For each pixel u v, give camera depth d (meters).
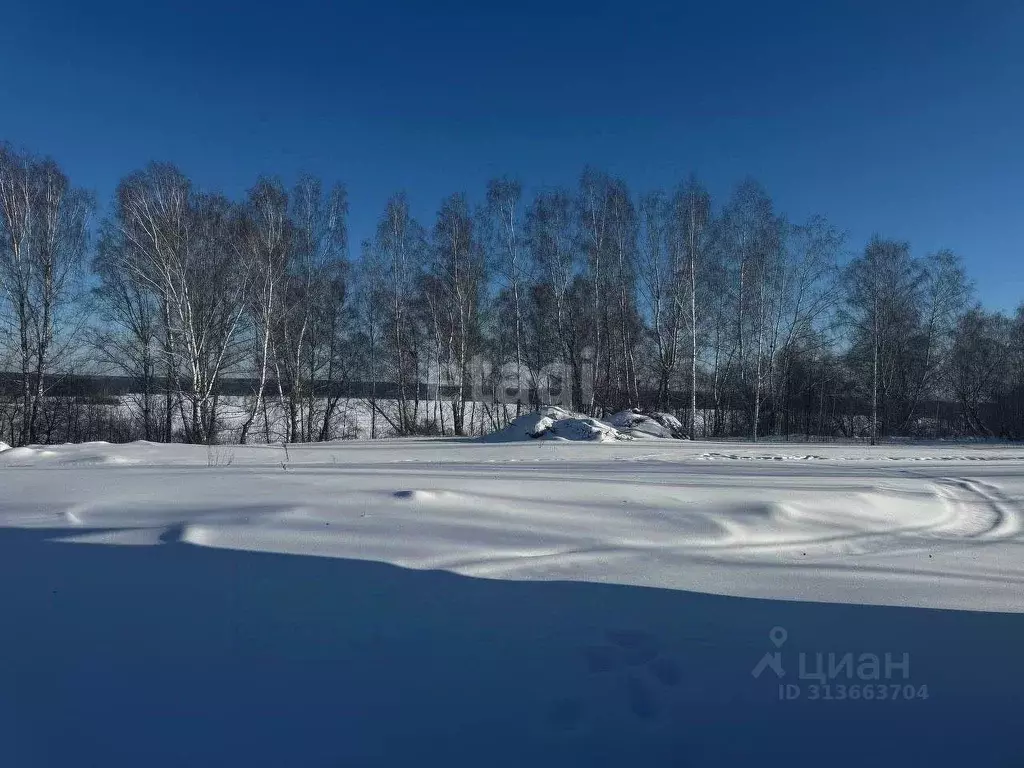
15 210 21.47
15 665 2.95
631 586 4.39
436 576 4.41
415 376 29.00
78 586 4.00
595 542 5.44
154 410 25.16
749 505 6.82
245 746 2.37
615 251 27.47
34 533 5.19
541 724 2.57
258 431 25.97
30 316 22.00
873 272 29.72
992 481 10.24
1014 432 30.98
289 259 23.75
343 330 28.12
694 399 25.20
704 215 26.19
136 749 2.34
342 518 5.68
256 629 3.43
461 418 28.00
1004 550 5.88
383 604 3.86
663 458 13.35
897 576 4.89
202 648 3.18
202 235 22.30
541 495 7.01
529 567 4.72
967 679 3.11
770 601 4.19
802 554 5.50
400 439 23.05
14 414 22.52
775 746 2.47
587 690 2.86
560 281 27.42
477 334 27.89
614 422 21.72
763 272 26.08
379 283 28.33
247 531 5.23
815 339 28.41
